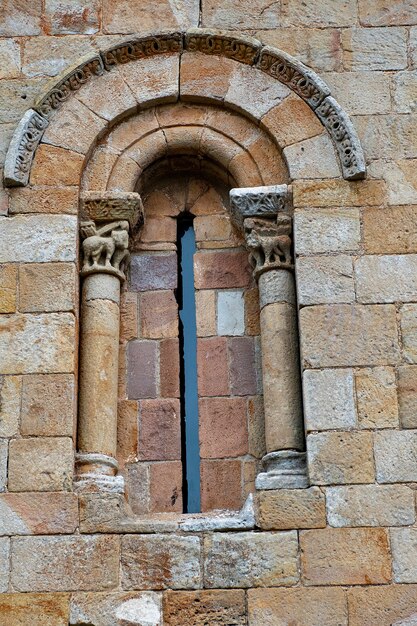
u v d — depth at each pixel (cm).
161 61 1113
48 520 962
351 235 1046
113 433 1019
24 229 1050
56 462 979
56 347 1012
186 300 1104
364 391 997
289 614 937
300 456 996
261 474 988
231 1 1134
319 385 998
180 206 1123
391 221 1051
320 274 1033
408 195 1060
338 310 1022
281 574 948
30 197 1060
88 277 1057
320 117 1088
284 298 1046
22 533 958
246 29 1124
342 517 962
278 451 1000
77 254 1054
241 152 1096
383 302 1025
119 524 965
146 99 1099
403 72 1105
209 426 1048
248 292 1090
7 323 1019
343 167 1066
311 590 942
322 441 982
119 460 1040
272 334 1034
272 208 1070
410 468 974
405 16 1127
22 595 941
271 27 1124
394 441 982
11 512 964
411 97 1096
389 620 933
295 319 1045
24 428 989
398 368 1005
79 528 962
